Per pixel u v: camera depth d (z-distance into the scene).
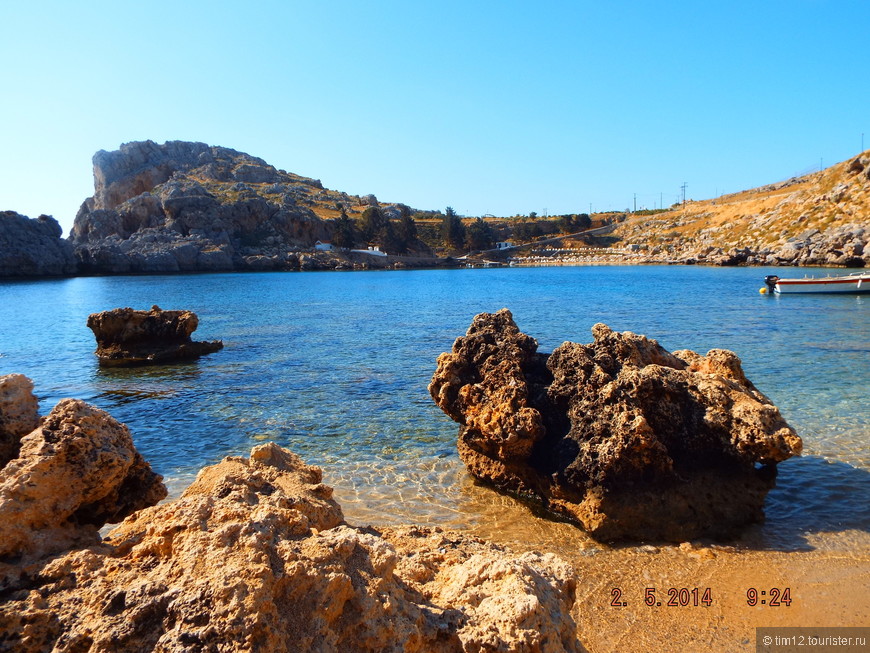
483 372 11.29
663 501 9.02
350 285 83.75
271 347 27.56
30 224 106.56
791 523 9.05
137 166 176.50
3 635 3.51
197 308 48.94
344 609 3.75
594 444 9.45
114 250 117.12
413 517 9.53
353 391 18.19
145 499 5.74
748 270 94.62
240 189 163.38
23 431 5.49
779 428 9.45
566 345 11.12
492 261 165.12
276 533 4.19
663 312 41.00
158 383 20.14
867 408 15.01
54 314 46.31
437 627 3.89
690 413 10.05
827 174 124.31
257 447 6.68
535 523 9.40
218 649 3.17
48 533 4.48
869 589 7.21
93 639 3.44
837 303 46.22
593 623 6.63
